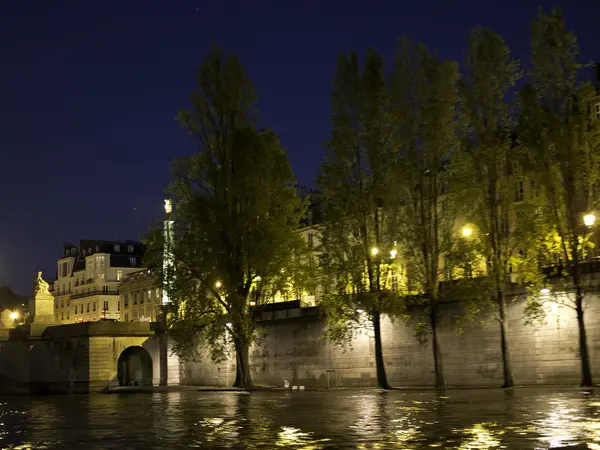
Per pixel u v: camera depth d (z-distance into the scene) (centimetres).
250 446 2023
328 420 2695
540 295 4456
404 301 5028
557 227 4397
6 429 2917
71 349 8075
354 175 5197
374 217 5162
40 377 8612
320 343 5972
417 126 4950
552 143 4456
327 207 5281
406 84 4978
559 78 4456
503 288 4625
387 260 5103
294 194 5872
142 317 11975
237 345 6009
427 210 5009
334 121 5203
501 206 4719
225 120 5906
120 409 4069
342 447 1920
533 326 4594
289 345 6247
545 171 4444
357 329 5672
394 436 2102
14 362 8806
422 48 4962
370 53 5184
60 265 16312
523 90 4522
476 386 4875
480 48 4734
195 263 5803
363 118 5134
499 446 1808
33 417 3634
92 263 14788
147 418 3225
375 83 5131
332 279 5369
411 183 4994
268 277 5747
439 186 5038
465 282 4741
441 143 4856
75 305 15362
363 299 5125
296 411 3234
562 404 2936
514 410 2739
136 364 9425
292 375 6203
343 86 5191
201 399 4859
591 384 4181
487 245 4712
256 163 5678
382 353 5281
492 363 4803
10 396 7762
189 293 5909
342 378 5778
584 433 1988
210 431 2489
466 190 4759
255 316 6047
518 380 4650
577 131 4384
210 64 5916
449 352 5047
